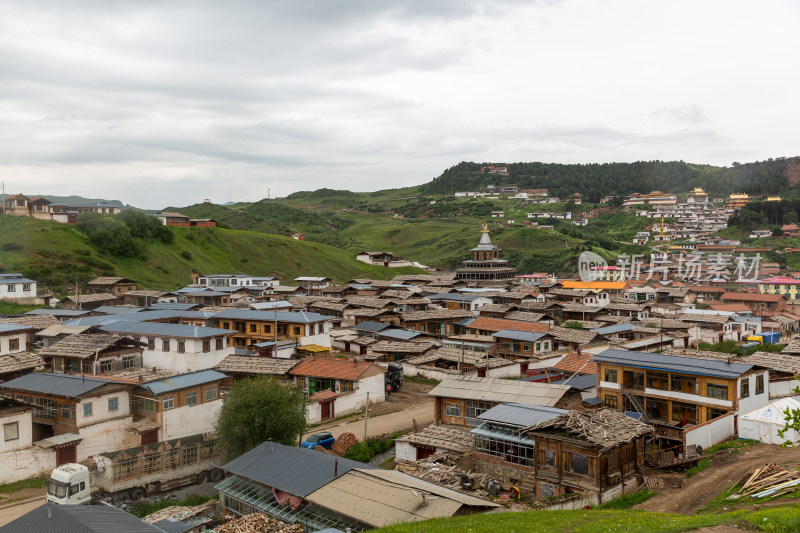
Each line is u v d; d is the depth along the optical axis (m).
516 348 98.38
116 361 75.44
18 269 146.50
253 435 51.38
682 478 43.78
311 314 103.00
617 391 60.91
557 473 43.31
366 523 33.91
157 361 79.81
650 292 163.00
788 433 48.78
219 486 43.22
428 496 36.25
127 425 56.94
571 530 28.89
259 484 41.81
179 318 104.50
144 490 48.72
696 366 57.03
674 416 57.66
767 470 40.22
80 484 43.81
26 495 47.25
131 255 185.00
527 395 56.94
